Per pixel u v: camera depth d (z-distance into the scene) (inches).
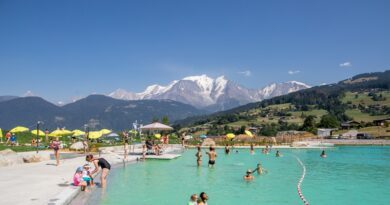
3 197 652.7
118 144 2827.3
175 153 2237.9
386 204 789.9
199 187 950.4
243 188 948.0
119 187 914.7
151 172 1231.5
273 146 3208.7
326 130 5610.2
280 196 850.8
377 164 1684.3
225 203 768.3
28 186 767.7
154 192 860.6
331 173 1312.7
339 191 935.0
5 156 1187.3
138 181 1023.6
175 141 3548.2
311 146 3265.3
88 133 2719.0
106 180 1023.6
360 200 829.2
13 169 1064.2
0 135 2342.5
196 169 1355.8
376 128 5698.8
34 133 2694.4
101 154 1784.0
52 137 2942.9
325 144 3631.9
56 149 1183.6
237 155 2252.7
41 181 834.8
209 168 1400.1
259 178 1147.3
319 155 2301.9
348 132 5300.2
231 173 1245.7
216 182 1039.6
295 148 3075.8
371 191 939.3
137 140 3395.7
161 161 1641.2
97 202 730.8
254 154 2357.3
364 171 1386.6
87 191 809.5
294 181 1091.9
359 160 1914.4
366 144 3873.0
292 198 830.5
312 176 1222.3
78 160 1382.9
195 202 688.4
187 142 3457.2
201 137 4313.5
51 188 747.4
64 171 1021.2
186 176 1155.9
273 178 1152.2
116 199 767.7
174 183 1007.6
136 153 1908.2
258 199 813.2
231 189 930.7
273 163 1700.3
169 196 816.9
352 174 1289.4
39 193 692.1
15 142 2279.8
